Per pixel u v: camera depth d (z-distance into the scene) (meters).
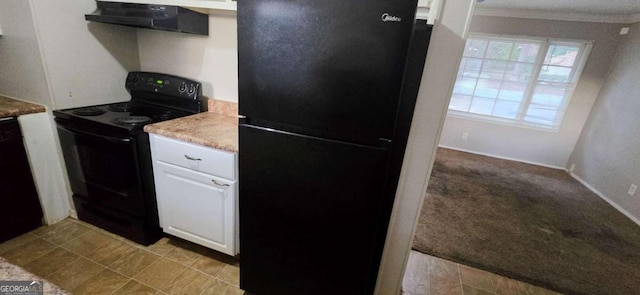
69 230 1.97
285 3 0.97
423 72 1.11
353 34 0.94
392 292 1.55
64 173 1.99
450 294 1.78
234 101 2.02
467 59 4.52
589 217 2.92
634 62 3.38
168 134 1.60
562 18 3.91
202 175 1.59
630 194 3.05
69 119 1.74
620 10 3.38
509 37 4.21
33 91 1.81
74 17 1.78
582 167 3.96
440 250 2.19
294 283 1.41
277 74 1.07
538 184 3.69
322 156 1.12
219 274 1.71
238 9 1.03
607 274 2.06
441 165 4.14
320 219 1.23
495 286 1.87
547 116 4.35
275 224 1.31
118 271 1.67
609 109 3.66
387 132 1.02
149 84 2.07
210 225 1.69
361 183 1.11
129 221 1.85
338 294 1.35
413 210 1.34
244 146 1.22
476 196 3.21
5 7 1.66
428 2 1.03
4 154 1.68
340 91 1.02
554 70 4.15
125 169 1.70
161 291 1.56
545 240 2.44
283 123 1.13
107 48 2.00
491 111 4.61
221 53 1.95
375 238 1.23
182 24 1.70
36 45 1.66
